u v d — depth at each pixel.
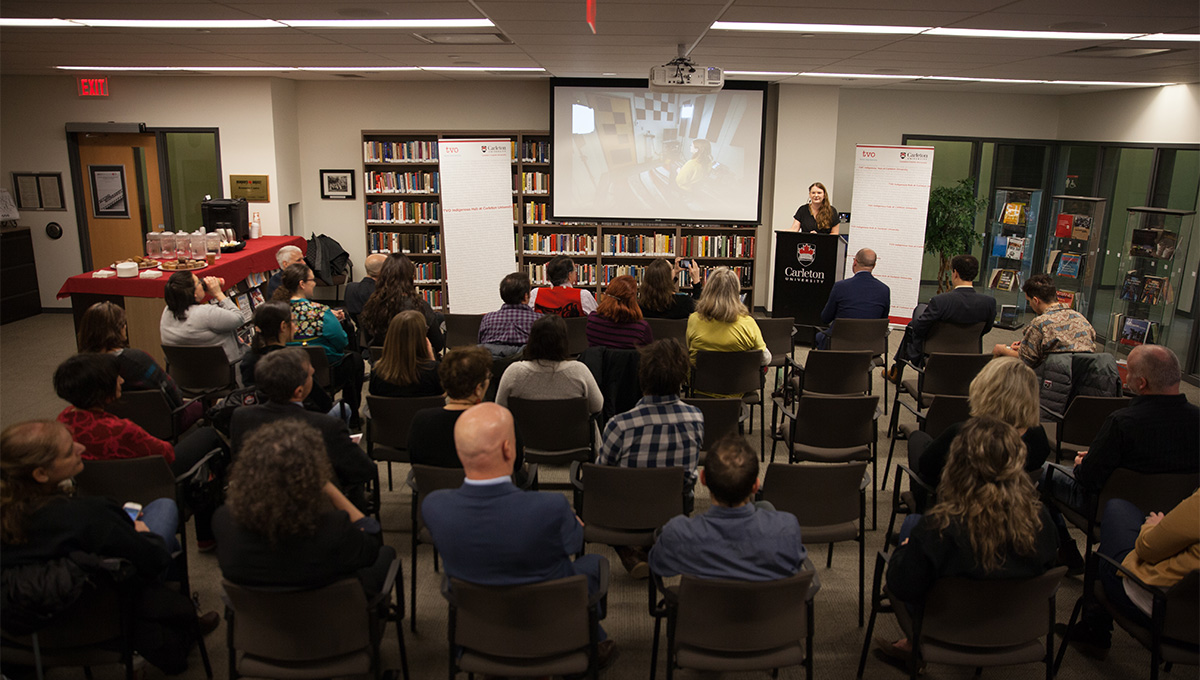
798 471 3.03
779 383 6.67
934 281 10.74
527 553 2.20
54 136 8.98
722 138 9.00
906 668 2.97
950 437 3.02
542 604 2.24
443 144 7.43
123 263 6.23
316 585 2.21
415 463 3.11
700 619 2.33
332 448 2.86
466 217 7.64
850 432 3.95
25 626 2.23
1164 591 2.41
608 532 3.09
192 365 4.82
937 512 2.32
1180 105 7.83
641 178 9.11
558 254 9.51
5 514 2.18
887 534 3.98
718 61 6.76
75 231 9.25
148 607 2.47
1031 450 3.05
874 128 9.98
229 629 2.31
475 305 7.85
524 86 9.41
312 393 3.68
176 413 3.93
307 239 9.70
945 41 5.25
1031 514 2.27
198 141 8.96
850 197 10.16
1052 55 5.81
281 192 9.09
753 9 4.18
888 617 3.33
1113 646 3.11
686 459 3.10
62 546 2.21
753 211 9.18
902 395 6.44
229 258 7.05
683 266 9.20
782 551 2.31
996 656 2.40
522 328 4.82
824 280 8.15
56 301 9.51
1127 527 2.73
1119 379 4.31
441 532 2.21
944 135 9.99
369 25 5.00
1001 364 3.02
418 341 3.82
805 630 2.44
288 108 9.23
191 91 8.78
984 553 2.24
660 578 2.48
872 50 5.80
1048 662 2.43
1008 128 9.99
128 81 8.78
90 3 4.23
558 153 9.07
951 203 9.29
